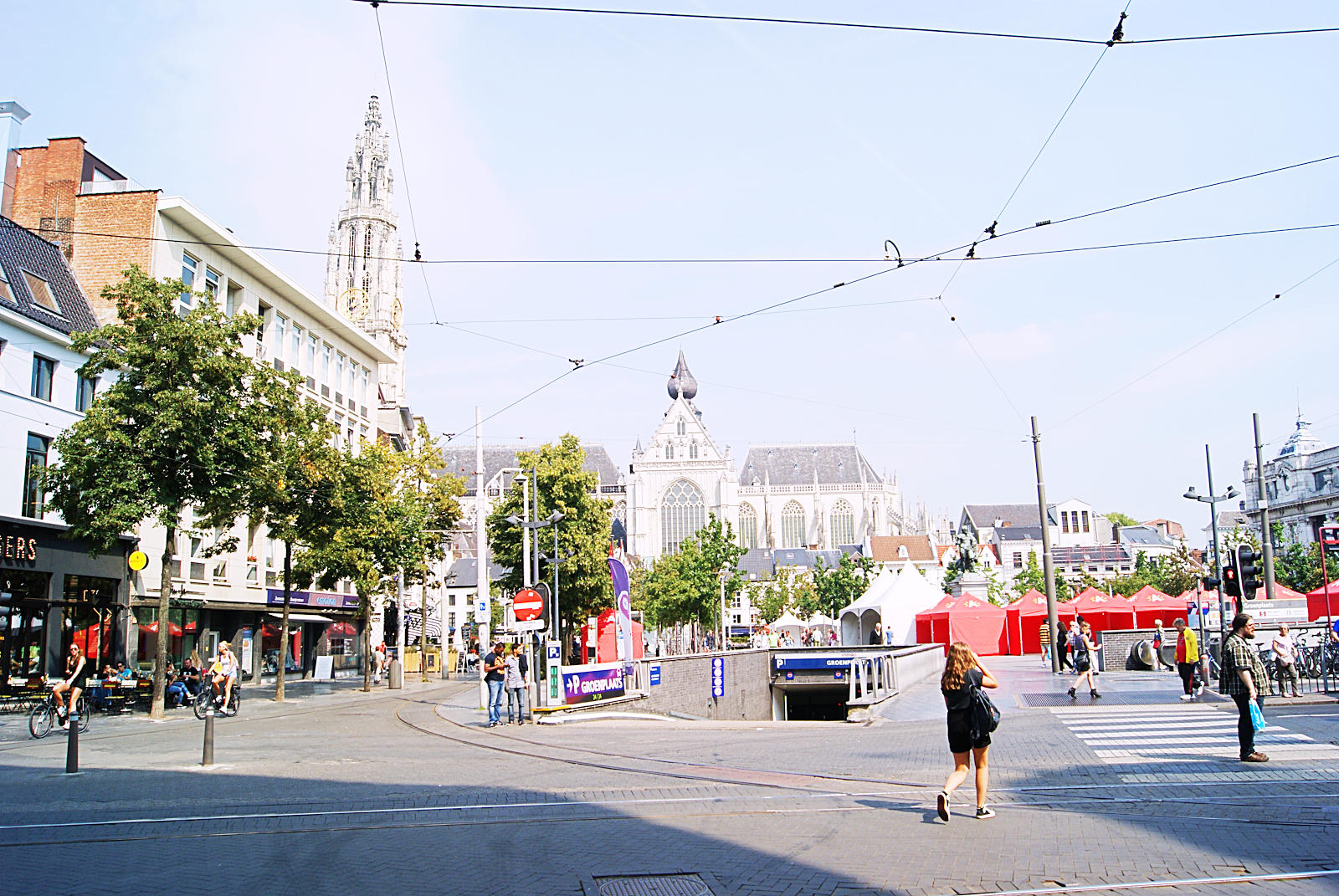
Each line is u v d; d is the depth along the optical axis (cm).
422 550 4106
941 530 18175
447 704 3075
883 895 746
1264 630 3180
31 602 2925
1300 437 10431
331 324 5069
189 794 1298
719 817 1070
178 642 3759
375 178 13812
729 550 7894
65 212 3675
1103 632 3781
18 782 1431
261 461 2750
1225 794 1152
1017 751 1595
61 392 3148
